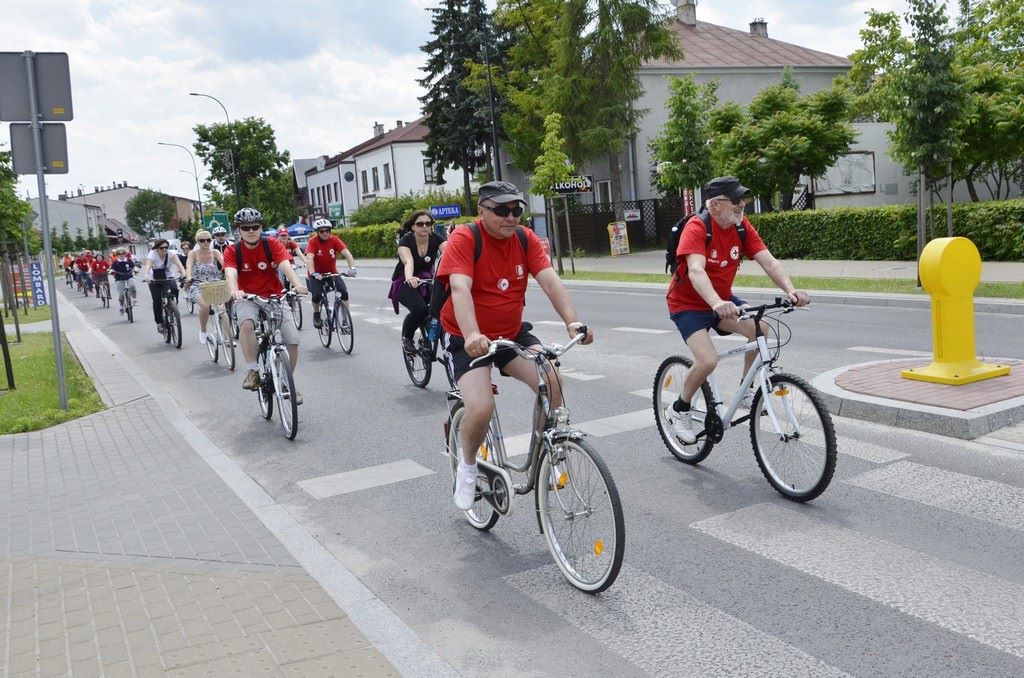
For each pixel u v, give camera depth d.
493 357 4.64
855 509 5.09
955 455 5.89
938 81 14.99
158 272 15.95
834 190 31.94
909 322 12.44
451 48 46.31
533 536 5.14
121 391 10.57
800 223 24.31
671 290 5.96
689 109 27.17
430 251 9.90
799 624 3.79
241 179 81.88
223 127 81.75
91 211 136.62
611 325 14.30
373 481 6.47
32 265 31.81
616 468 6.29
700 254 5.52
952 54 15.02
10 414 9.38
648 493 5.68
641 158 38.03
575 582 4.33
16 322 18.30
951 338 7.21
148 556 4.87
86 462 7.27
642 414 7.88
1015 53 28.56
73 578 4.58
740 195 5.47
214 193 82.44
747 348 5.64
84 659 3.65
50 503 6.11
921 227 15.86
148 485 6.46
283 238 19.80
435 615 4.18
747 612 3.94
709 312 5.82
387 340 14.59
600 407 8.27
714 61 39.25
